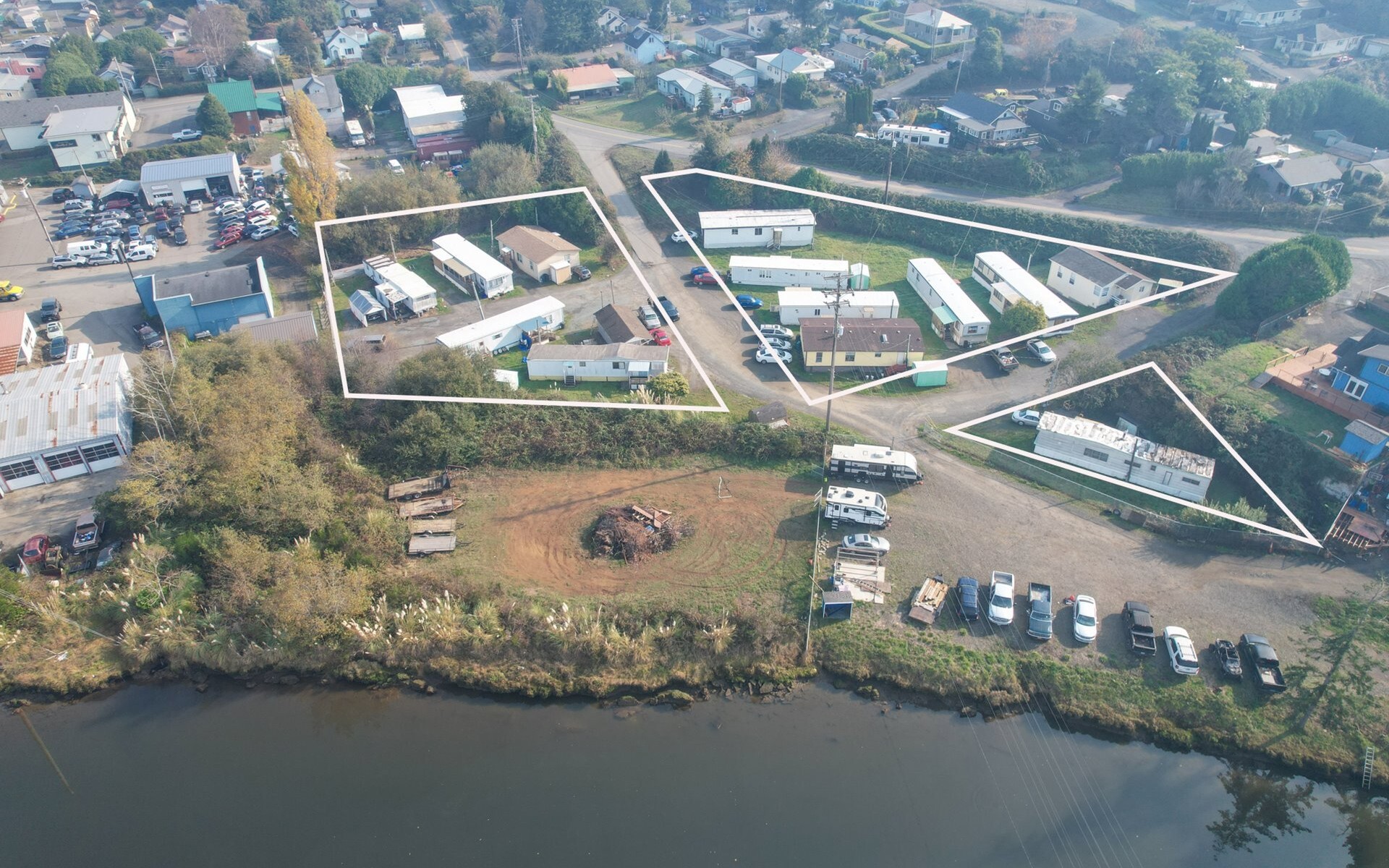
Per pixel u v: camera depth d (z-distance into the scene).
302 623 37.06
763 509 44.22
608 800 31.39
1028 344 56.88
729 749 33.47
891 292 65.69
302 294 65.56
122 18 143.75
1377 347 46.00
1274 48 105.81
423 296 61.50
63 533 42.09
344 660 37.06
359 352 53.84
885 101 93.69
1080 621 37.12
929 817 30.84
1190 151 77.38
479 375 51.59
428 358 51.28
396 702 35.72
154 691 36.38
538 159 83.19
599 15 127.00
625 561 41.03
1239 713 34.09
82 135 85.25
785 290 62.09
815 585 39.16
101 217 76.25
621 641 36.78
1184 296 60.84
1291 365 50.69
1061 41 104.56
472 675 36.31
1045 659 36.22
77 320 60.78
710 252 72.31
